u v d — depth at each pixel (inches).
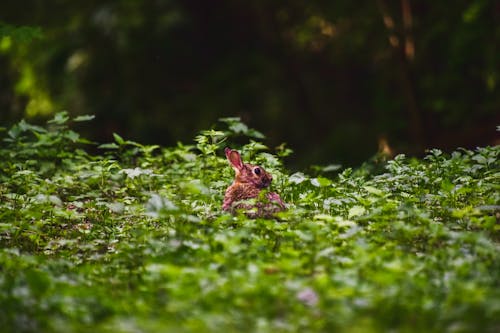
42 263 388.8
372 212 448.1
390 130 1267.2
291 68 1370.6
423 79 1227.2
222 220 421.4
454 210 446.3
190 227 407.8
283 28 1437.0
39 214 465.1
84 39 1301.7
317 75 1434.5
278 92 1333.7
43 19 1349.7
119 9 1294.3
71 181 586.9
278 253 405.7
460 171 561.6
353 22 1364.4
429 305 316.5
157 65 1318.9
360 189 554.6
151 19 1301.7
